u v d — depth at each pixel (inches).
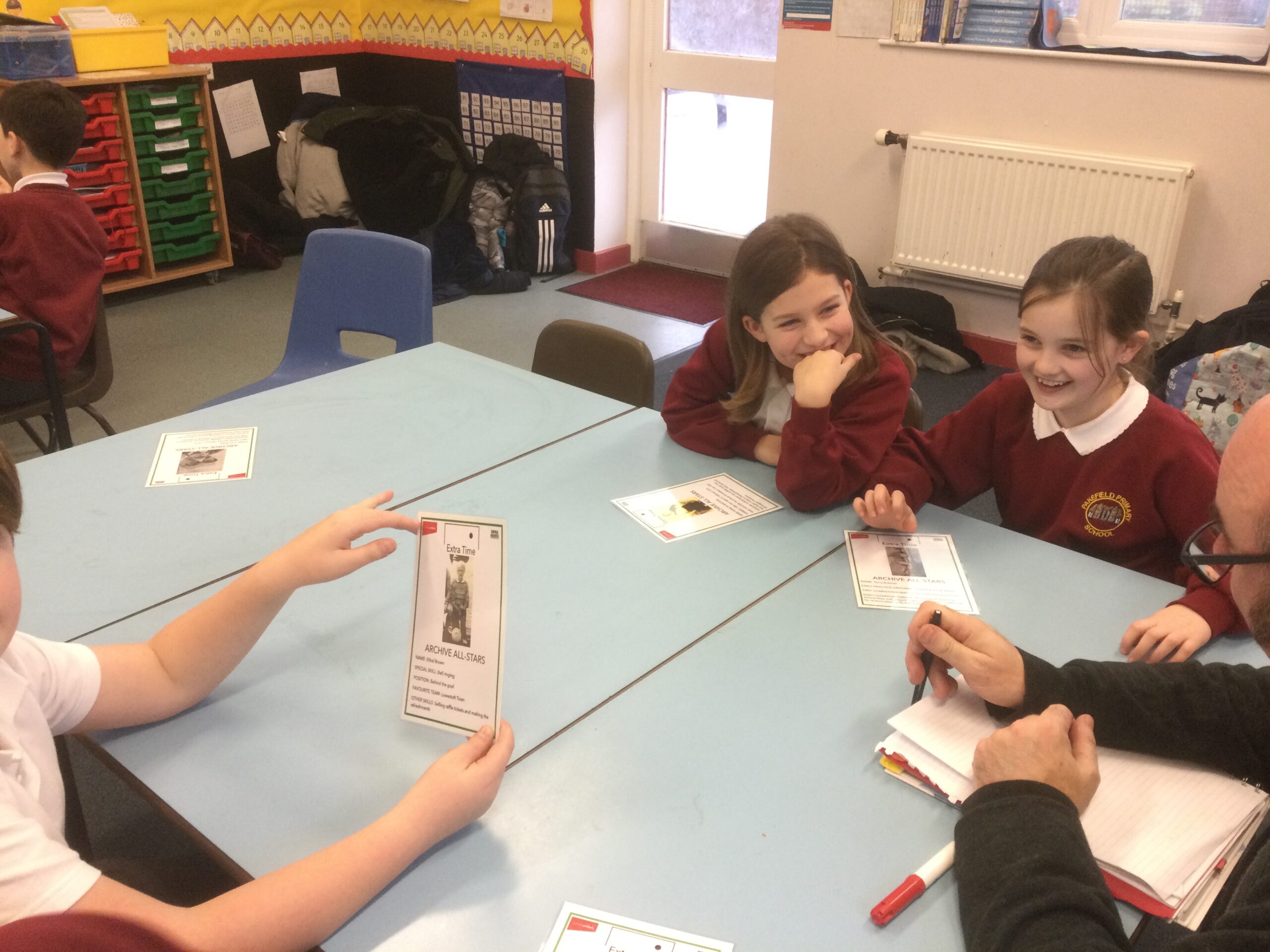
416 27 211.6
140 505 61.1
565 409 76.4
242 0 197.3
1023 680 41.3
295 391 78.4
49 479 63.9
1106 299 54.6
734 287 65.1
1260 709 40.2
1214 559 31.3
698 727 43.1
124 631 49.0
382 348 164.9
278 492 62.9
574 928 33.6
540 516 60.6
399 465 66.7
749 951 32.9
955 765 39.7
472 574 39.1
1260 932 27.4
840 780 40.3
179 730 42.6
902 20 147.5
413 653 41.1
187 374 152.5
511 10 194.5
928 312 153.7
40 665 39.0
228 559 55.6
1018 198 144.6
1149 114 133.6
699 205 199.2
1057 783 36.2
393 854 34.9
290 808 38.6
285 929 32.2
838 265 62.6
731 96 183.5
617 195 203.2
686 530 59.5
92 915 17.8
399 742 42.1
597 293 192.1
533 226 193.6
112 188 170.6
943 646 41.6
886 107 155.1
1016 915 31.2
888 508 58.7
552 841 37.2
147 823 70.5
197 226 187.0
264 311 179.6
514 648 48.2
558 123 195.0
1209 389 114.7
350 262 101.1
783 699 44.9
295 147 208.8
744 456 69.2
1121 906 35.2
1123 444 59.5
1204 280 137.1
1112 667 42.3
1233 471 31.4
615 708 44.2
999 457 66.4
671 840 37.3
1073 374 56.9
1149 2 134.5
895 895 34.5
